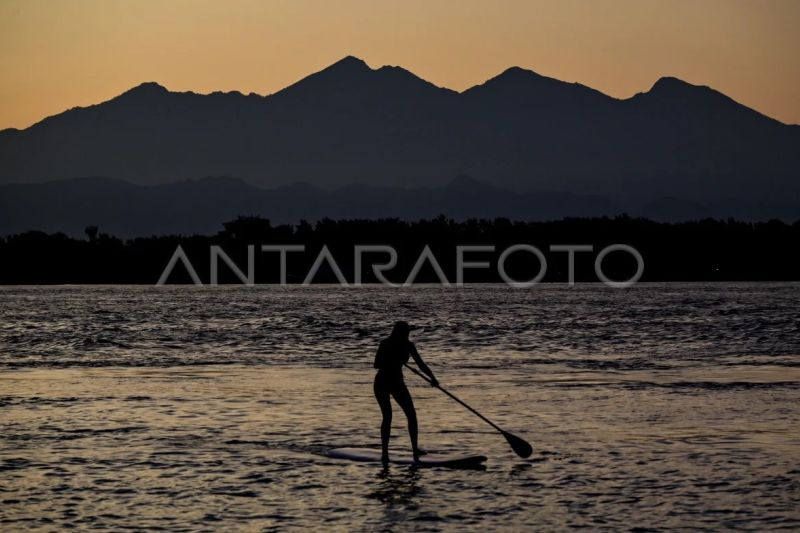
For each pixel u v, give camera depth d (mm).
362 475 22594
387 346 24172
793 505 19781
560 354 55469
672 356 53531
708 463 23594
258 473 22797
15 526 18594
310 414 31500
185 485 21672
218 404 33875
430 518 19047
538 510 19562
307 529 18375
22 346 63938
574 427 28672
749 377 41969
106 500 20406
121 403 34281
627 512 19344
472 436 27375
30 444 26328
